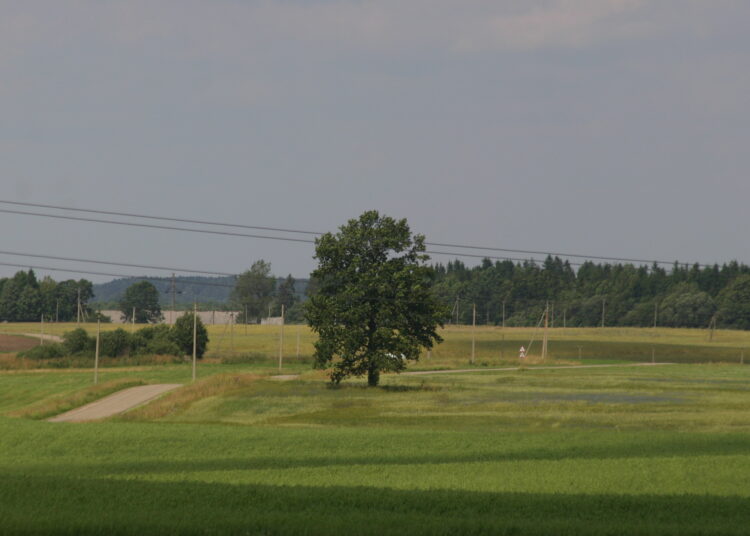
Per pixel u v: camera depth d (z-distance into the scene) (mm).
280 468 76125
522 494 59188
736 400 138750
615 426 109438
